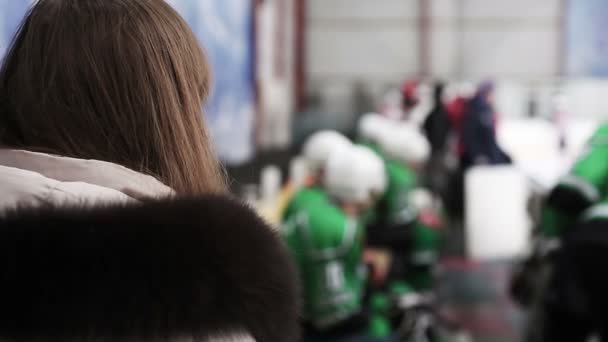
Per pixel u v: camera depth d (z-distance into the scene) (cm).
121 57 68
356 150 243
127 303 52
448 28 670
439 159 451
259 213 63
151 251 52
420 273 324
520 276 275
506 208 411
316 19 662
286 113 517
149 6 71
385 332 266
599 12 630
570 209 242
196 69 74
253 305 56
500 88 597
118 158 69
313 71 662
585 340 236
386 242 318
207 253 54
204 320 54
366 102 648
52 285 51
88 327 52
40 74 68
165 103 70
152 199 58
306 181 258
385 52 667
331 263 226
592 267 229
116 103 68
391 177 318
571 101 606
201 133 74
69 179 63
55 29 69
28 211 53
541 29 652
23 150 64
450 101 461
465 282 385
